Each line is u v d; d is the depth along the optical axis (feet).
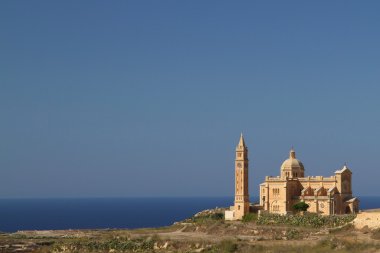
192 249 492.54
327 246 452.35
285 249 441.68
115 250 504.02
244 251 450.30
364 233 533.55
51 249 504.84
